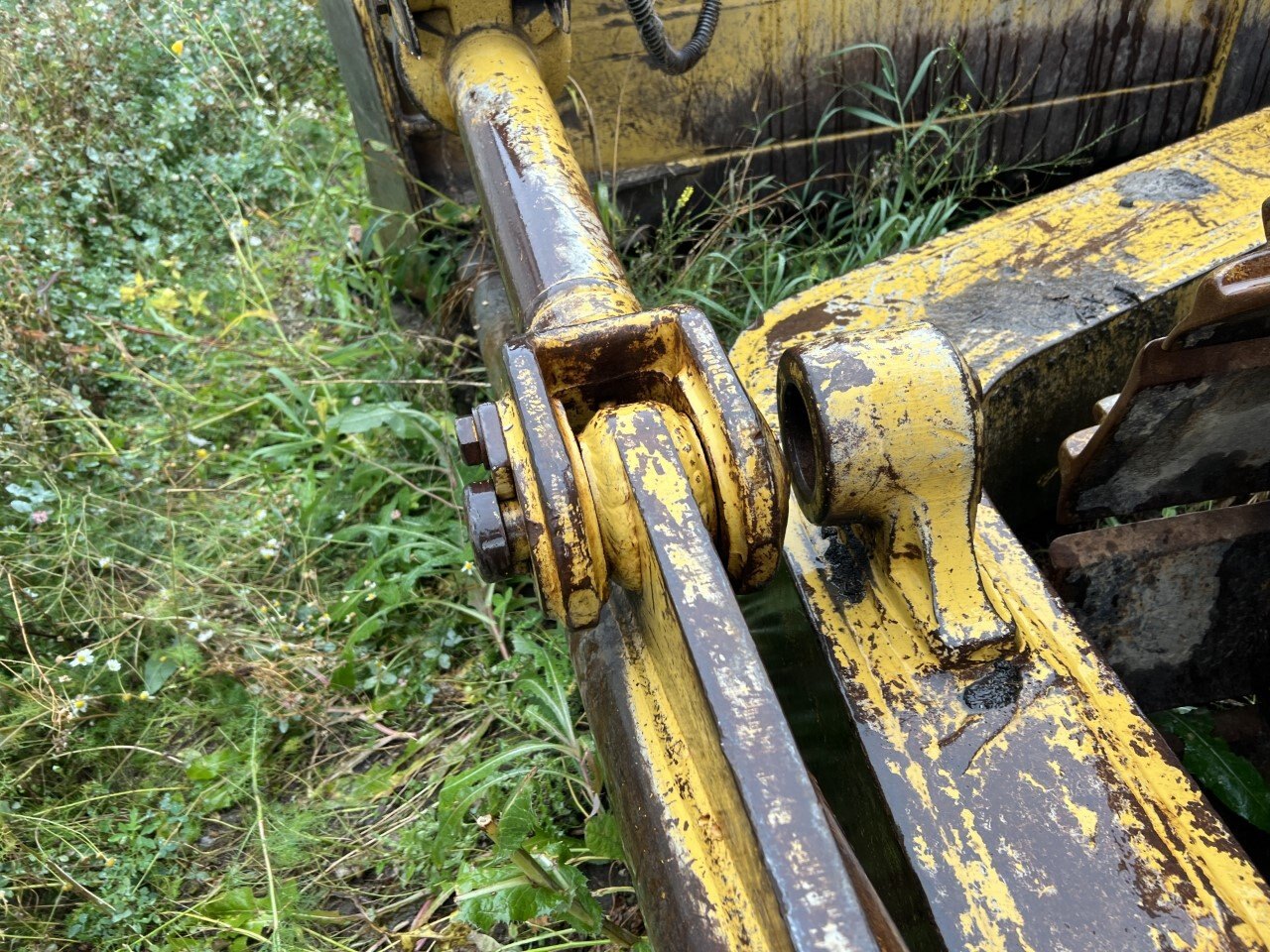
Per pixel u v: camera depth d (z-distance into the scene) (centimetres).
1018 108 291
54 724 207
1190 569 157
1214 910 100
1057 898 102
